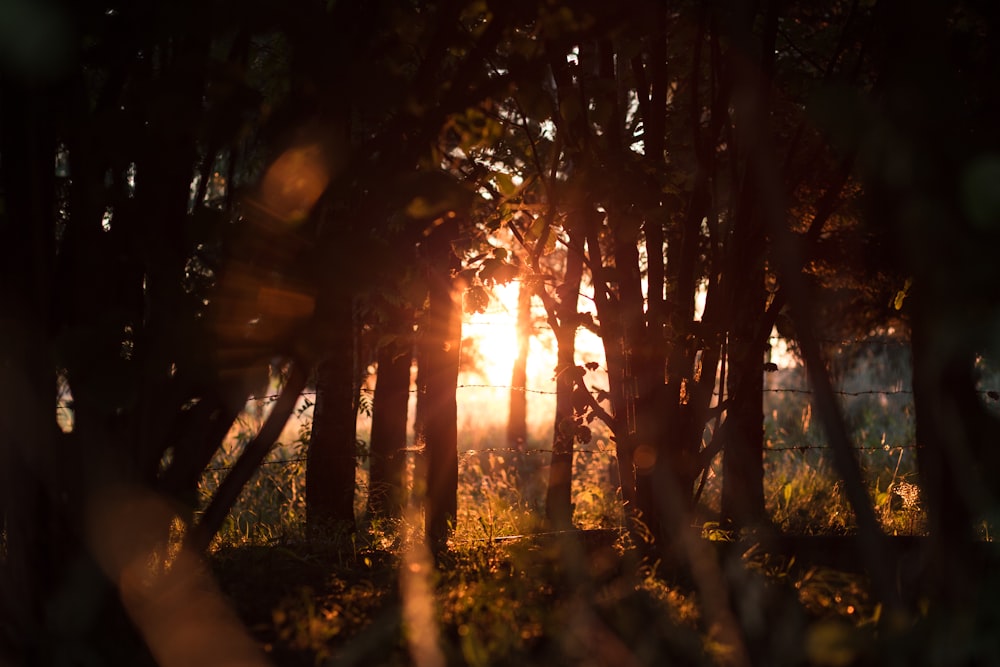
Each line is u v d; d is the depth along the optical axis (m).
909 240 2.91
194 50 3.36
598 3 3.54
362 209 3.60
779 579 4.75
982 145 2.96
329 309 3.51
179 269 3.64
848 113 3.05
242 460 4.01
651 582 4.71
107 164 3.85
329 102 3.17
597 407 5.73
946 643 3.24
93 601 3.71
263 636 3.91
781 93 5.89
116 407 3.35
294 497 8.30
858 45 6.63
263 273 3.40
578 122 5.07
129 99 3.50
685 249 5.65
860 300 9.29
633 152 5.20
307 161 3.38
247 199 3.43
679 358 5.51
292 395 3.87
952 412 3.21
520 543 5.51
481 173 5.09
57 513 3.70
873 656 3.46
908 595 3.77
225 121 3.21
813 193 7.38
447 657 3.68
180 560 4.01
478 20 4.56
